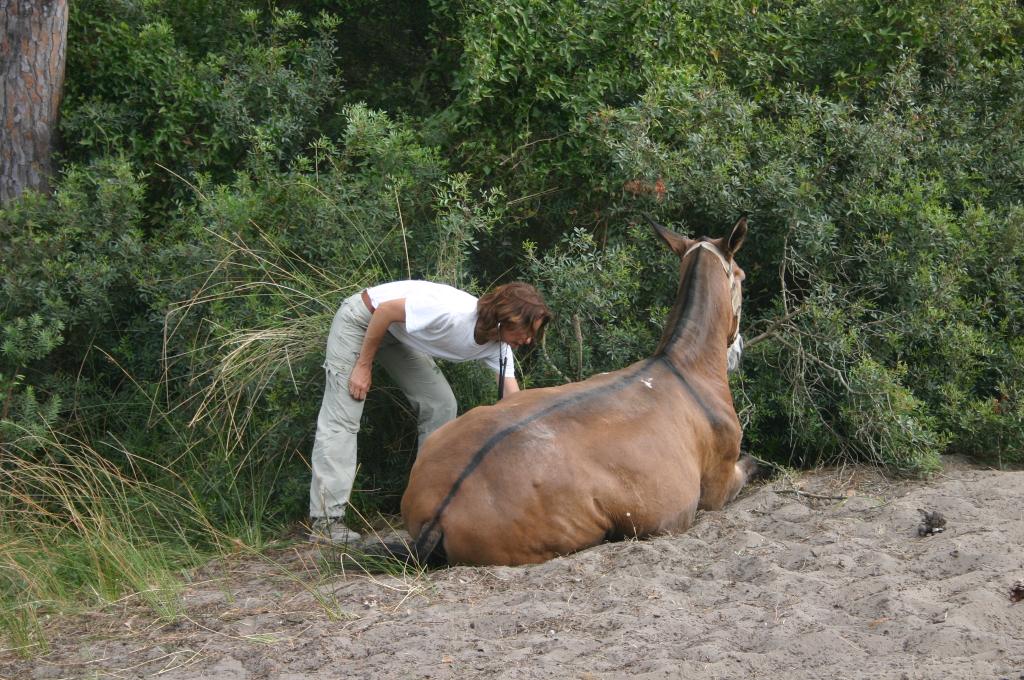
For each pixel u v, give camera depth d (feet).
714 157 22.50
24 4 24.12
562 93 23.48
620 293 21.08
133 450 21.34
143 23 26.20
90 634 14.02
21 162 24.47
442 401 18.61
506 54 23.27
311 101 26.07
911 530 15.12
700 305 17.72
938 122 24.73
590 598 12.88
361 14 29.58
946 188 23.61
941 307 21.66
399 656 11.67
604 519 14.85
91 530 17.44
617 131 22.99
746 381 21.67
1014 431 20.88
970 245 21.88
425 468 14.71
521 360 21.91
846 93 25.36
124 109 25.38
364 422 20.22
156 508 18.83
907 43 25.26
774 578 13.15
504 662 11.18
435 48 26.76
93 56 25.49
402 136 22.75
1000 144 25.61
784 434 22.12
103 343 22.94
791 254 22.09
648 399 15.97
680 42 24.84
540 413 14.93
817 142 23.58
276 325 19.69
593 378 16.34
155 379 22.26
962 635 10.80
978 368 22.56
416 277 21.89
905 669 10.11
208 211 21.62
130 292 22.61
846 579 13.01
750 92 26.48
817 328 21.12
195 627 13.87
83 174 23.07
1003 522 14.82
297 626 13.38
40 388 21.83
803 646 10.93
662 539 15.19
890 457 20.02
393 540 17.04
